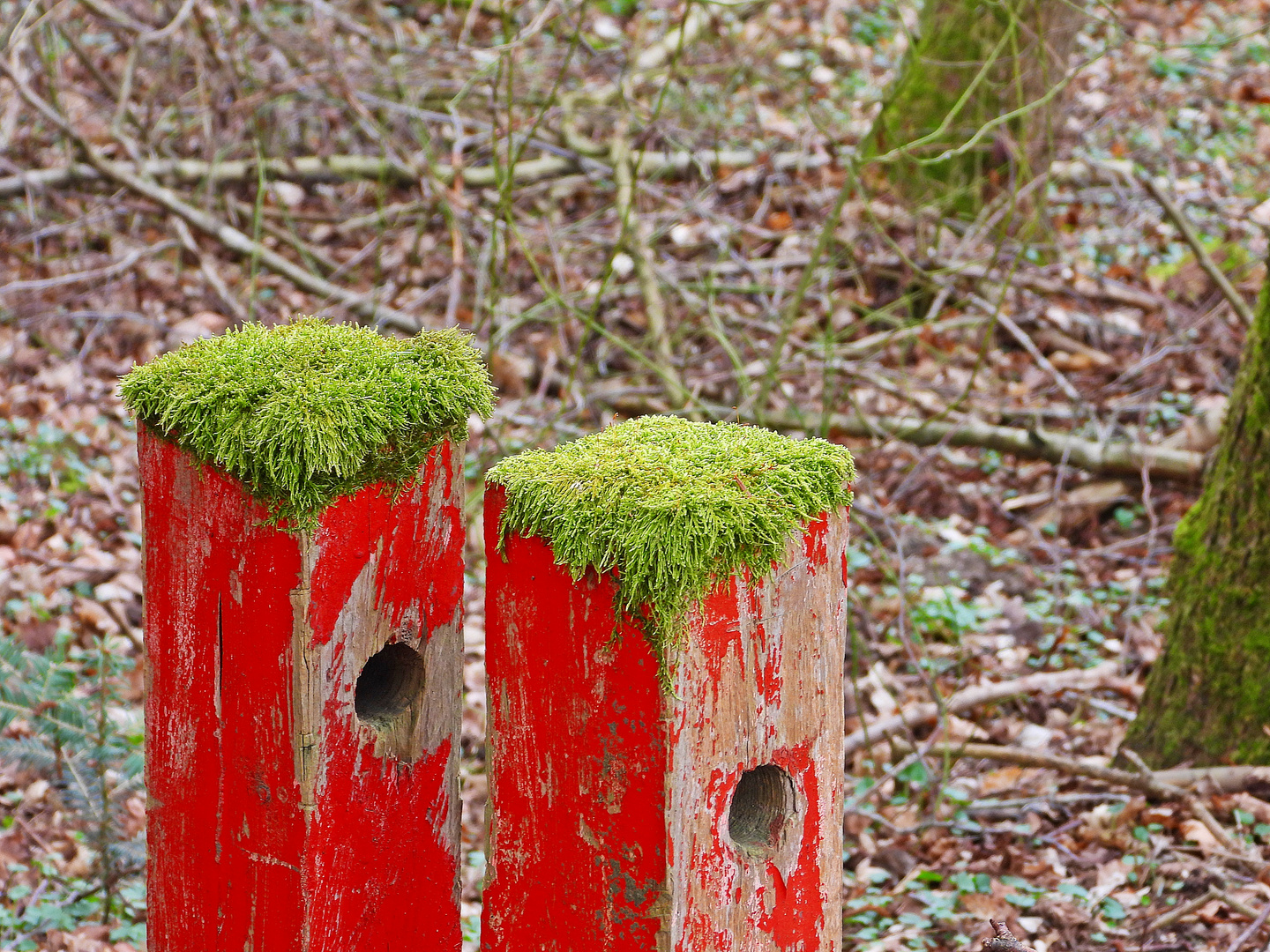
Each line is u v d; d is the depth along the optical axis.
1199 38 11.01
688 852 1.81
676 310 7.12
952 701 4.60
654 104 8.31
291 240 7.28
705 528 1.74
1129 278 7.38
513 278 7.39
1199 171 8.82
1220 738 4.09
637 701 1.79
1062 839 3.96
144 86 8.38
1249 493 3.98
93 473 5.71
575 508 1.82
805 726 1.91
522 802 1.96
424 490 2.01
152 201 7.55
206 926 2.10
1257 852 3.67
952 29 7.48
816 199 7.70
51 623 4.69
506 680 1.95
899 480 6.27
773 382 5.60
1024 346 6.96
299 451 1.86
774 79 8.73
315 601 1.91
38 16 7.09
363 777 2.01
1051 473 6.23
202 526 1.99
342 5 8.55
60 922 3.26
